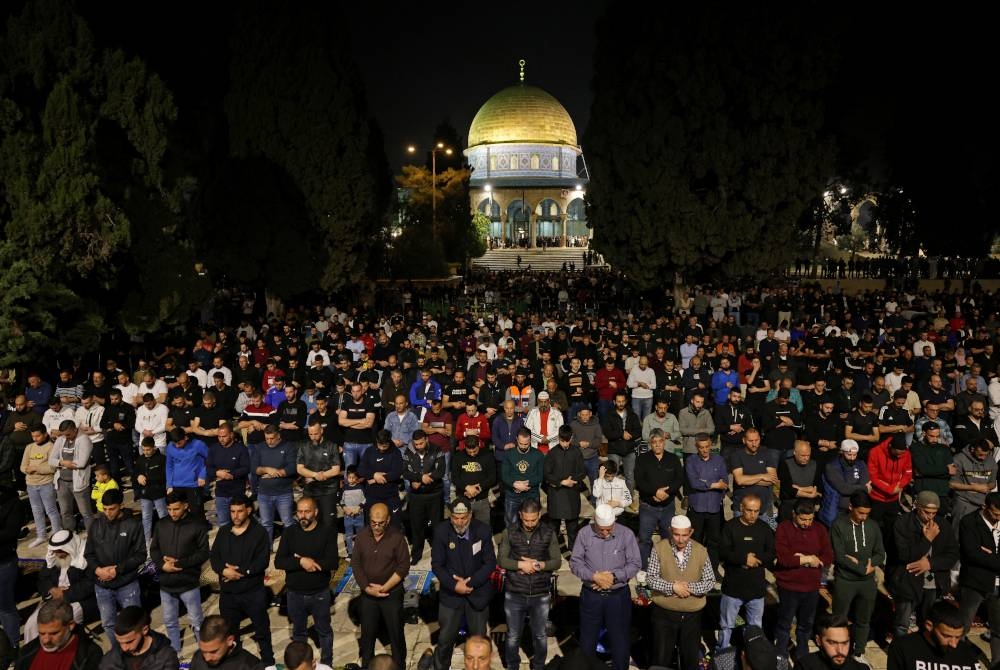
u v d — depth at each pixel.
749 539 6.52
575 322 20.89
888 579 7.20
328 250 24.67
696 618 6.36
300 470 9.01
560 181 74.12
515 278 45.25
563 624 7.61
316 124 23.83
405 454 9.13
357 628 7.61
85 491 9.69
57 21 14.33
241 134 24.02
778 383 10.91
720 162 22.97
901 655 5.22
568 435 8.80
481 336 17.27
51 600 5.26
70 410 10.77
